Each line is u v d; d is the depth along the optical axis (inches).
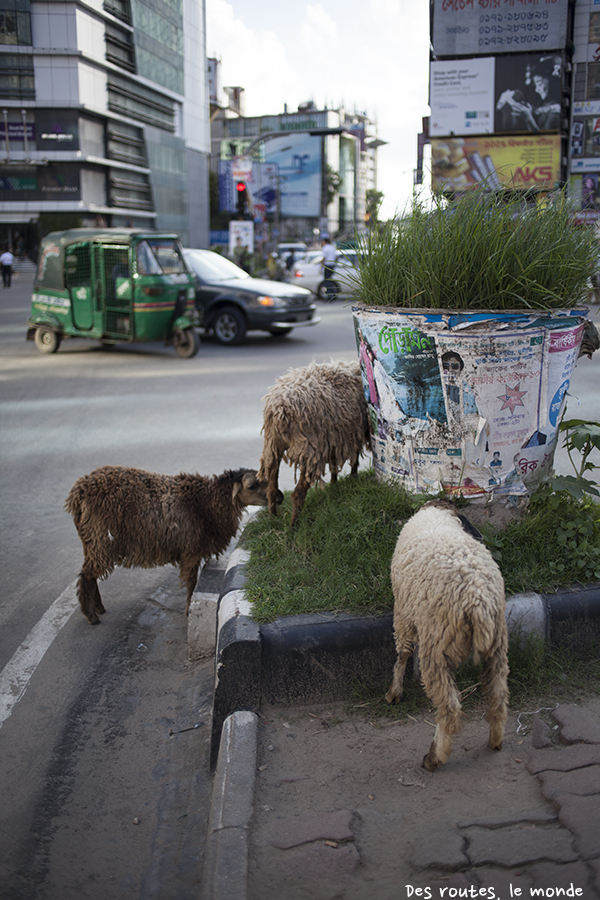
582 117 861.2
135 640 176.1
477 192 158.6
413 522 128.5
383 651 132.0
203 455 301.7
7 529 235.9
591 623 138.1
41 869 104.3
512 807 102.0
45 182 2199.8
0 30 2042.3
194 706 147.3
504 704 111.0
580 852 91.2
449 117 851.4
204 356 562.9
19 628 178.5
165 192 2736.2
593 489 149.7
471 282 150.6
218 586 172.1
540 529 150.5
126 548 178.1
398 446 159.5
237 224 1371.8
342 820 101.1
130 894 99.7
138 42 2455.7
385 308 151.2
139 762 131.6
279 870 93.0
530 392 149.6
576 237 153.6
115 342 549.0
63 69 2101.4
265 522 177.3
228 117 5032.0
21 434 342.0
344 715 128.3
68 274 549.6
